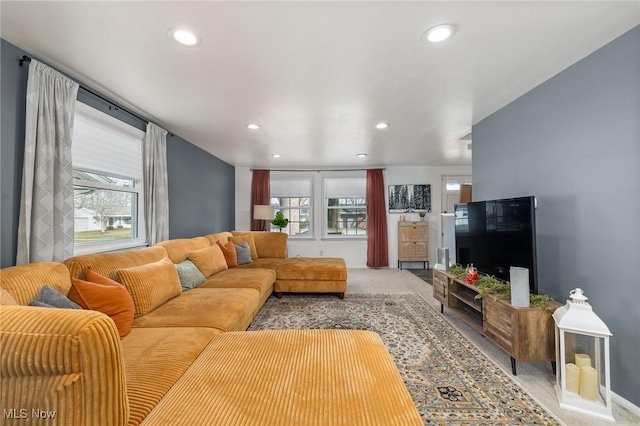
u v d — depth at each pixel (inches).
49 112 71.9
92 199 97.2
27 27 60.2
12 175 66.7
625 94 64.2
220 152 185.9
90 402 31.1
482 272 103.0
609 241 67.8
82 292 60.9
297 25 59.8
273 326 110.3
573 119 77.2
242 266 154.4
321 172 242.8
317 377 46.1
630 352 63.2
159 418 36.8
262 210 219.1
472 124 127.9
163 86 88.7
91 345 31.1
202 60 73.7
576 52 71.3
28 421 30.5
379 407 38.9
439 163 227.6
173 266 95.1
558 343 68.2
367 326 110.2
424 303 139.4
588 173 73.0
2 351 30.4
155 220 120.9
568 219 78.9
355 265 241.4
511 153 102.4
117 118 102.5
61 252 74.1
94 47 67.7
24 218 67.2
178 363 51.2
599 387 63.1
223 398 40.8
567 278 79.3
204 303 85.2
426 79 85.0
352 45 67.3
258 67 77.4
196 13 55.8
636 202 62.3
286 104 104.0
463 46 68.2
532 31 62.6
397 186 239.6
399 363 82.4
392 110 110.3
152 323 70.9
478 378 74.9
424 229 229.8
